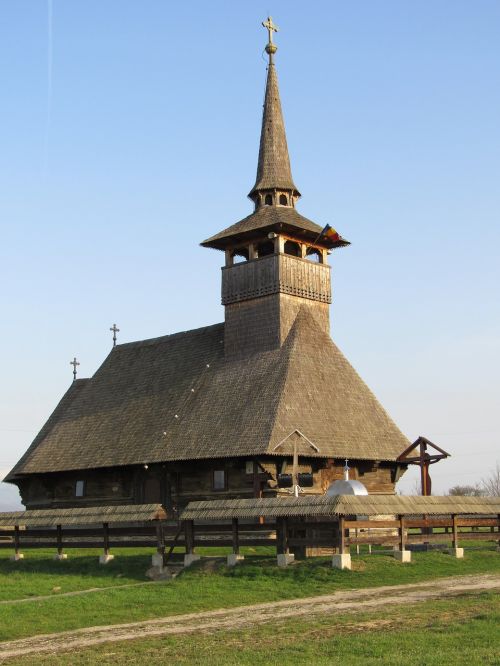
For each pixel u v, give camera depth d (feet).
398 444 191.62
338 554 117.80
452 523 134.72
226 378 196.54
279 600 104.99
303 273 201.26
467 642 73.56
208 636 84.74
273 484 171.42
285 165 211.20
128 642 84.69
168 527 175.01
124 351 237.45
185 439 186.19
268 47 219.82
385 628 82.07
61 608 104.63
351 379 196.95
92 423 216.54
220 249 212.02
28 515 156.46
